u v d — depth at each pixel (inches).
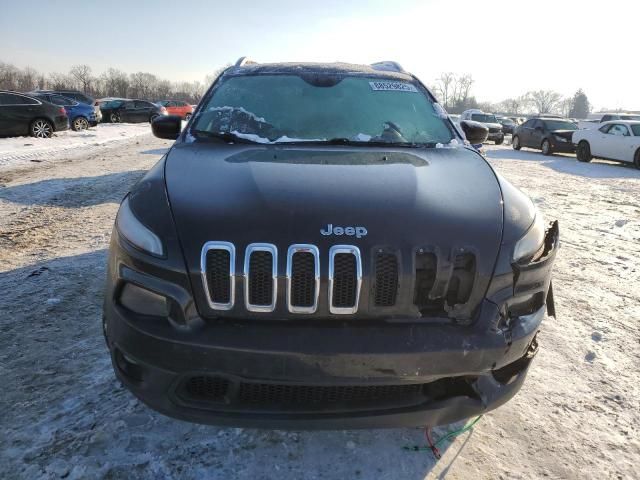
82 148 539.8
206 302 66.1
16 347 108.6
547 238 81.8
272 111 113.5
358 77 127.6
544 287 75.5
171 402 68.6
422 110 119.5
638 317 136.6
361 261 65.9
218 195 74.7
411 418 68.4
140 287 69.3
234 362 64.4
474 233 71.2
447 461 79.9
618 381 104.6
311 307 65.9
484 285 69.7
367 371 64.5
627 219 260.7
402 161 92.1
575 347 118.6
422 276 68.3
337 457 79.8
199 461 77.6
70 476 73.5
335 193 75.1
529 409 94.5
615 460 81.7
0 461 75.7
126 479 73.5
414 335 66.1
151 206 74.5
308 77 125.4
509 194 83.1
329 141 105.7
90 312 126.5
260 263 65.7
